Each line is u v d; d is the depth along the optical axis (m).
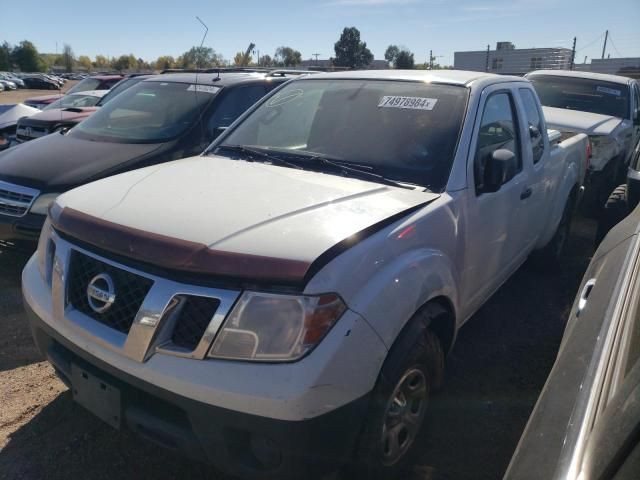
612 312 1.75
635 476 0.91
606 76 8.84
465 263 2.94
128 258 2.17
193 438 2.05
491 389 3.40
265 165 3.17
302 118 3.51
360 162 3.05
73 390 2.38
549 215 4.52
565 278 5.20
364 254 2.17
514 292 4.83
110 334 2.18
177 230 2.17
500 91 3.59
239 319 1.96
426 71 3.77
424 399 2.55
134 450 2.76
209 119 5.66
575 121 7.36
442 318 2.76
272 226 2.21
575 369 1.56
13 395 3.15
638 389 1.03
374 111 3.33
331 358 1.95
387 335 2.15
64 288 2.37
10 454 2.70
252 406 1.90
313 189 2.68
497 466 2.76
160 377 2.01
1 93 40.34
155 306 2.04
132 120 5.78
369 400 2.12
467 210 2.89
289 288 1.97
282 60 49.47
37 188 4.48
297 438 1.91
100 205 2.48
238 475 2.04
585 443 1.16
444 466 2.74
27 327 3.96
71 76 63.69
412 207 2.57
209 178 2.84
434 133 3.07
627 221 2.93
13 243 4.56
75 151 5.10
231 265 1.99
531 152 3.91
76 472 2.61
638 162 5.20
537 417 1.49
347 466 2.22
